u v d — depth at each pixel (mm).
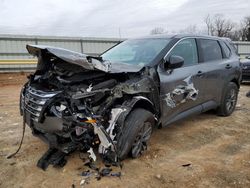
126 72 3412
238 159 3623
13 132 4734
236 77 5891
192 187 2949
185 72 4324
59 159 3393
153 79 3740
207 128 4969
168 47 4215
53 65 3473
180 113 4371
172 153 3836
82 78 3232
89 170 3297
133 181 3064
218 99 5398
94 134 3121
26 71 15281
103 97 3242
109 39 18344
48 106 3062
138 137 3541
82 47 17453
